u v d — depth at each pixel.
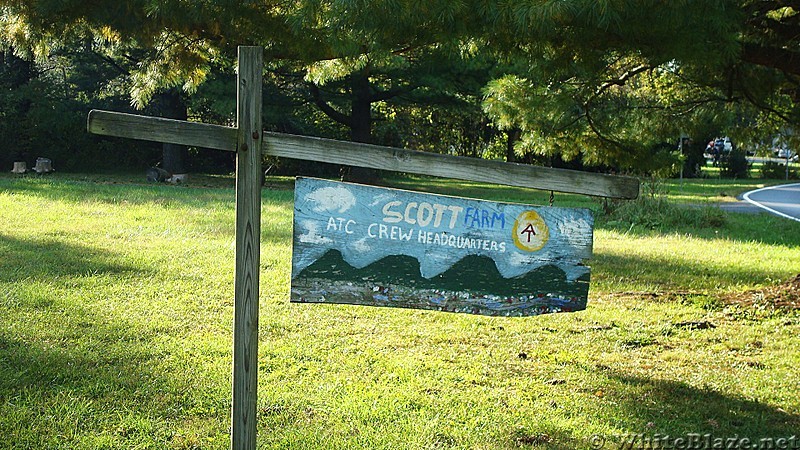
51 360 5.57
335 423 4.71
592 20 4.82
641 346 6.67
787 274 10.48
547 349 6.45
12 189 17.47
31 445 4.25
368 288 3.26
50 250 9.97
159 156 31.52
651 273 10.42
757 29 7.10
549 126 7.43
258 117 3.11
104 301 7.47
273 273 9.27
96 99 29.83
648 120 8.51
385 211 3.26
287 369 5.70
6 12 7.50
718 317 7.77
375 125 34.75
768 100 8.45
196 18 6.46
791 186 39.19
